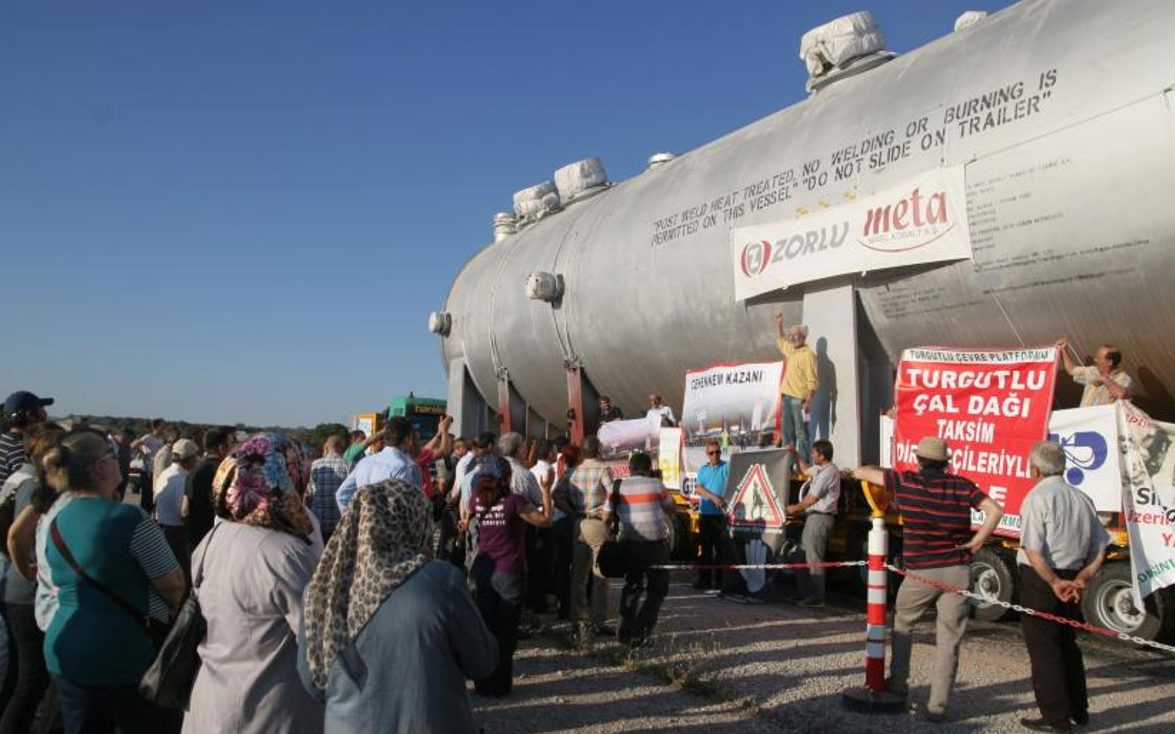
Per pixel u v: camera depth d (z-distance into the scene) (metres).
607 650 7.11
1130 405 6.90
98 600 3.58
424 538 2.77
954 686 6.00
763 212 10.38
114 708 3.58
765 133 11.19
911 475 5.50
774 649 7.06
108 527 3.58
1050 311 7.71
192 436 9.85
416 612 2.55
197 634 3.17
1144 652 7.38
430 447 8.59
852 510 9.38
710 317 11.34
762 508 9.44
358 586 2.62
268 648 3.07
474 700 5.75
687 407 11.45
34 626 4.67
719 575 10.31
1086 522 5.15
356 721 2.52
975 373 8.02
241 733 3.01
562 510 8.15
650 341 12.60
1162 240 6.75
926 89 8.81
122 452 13.48
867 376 9.55
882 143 8.99
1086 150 7.15
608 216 14.08
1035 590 5.17
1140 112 6.84
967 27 9.29
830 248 9.34
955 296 8.40
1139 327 7.18
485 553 5.93
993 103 7.97
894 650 5.52
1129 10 7.22
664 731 5.14
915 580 5.42
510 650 5.85
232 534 3.18
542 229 16.84
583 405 14.82
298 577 3.11
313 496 7.66
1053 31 7.80
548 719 5.37
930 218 8.34
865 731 5.08
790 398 9.88
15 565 4.51
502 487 5.99
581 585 7.76
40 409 6.53
